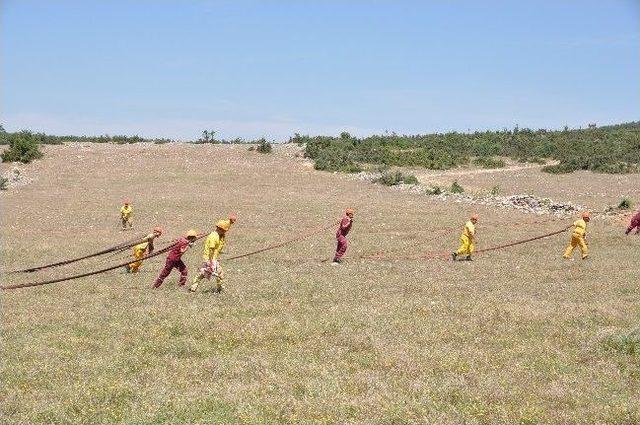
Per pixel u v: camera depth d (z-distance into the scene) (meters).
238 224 41.12
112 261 28.53
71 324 16.19
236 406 10.62
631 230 37.81
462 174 73.06
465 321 16.41
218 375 12.41
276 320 16.31
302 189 61.03
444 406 10.74
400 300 19.03
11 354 13.53
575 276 23.75
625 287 21.23
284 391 11.41
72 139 92.12
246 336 14.95
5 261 28.08
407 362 13.01
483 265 26.50
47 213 46.47
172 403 10.76
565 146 88.31
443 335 15.12
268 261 28.09
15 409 10.59
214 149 81.69
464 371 12.53
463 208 49.22
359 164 76.44
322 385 11.65
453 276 23.83
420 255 29.69
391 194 58.03
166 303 18.80
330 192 59.19
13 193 56.78
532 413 10.30
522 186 64.19
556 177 70.62
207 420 10.07
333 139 89.81
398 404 10.70
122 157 76.06
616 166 75.06
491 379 11.91
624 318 16.47
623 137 95.06
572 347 14.24
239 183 64.25
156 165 72.69
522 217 44.78
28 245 32.41
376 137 95.06
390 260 28.25
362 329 15.62
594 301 19.02
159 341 14.57
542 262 27.38
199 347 14.19
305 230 38.56
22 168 68.69
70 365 12.84
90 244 33.09
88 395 11.08
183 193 58.34
